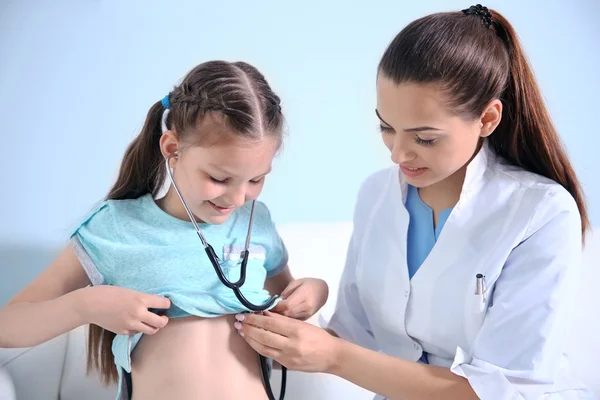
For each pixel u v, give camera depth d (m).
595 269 1.78
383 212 1.36
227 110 1.09
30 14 1.73
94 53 1.76
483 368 1.17
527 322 1.17
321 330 1.24
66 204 1.76
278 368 1.44
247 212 1.34
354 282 1.45
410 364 1.21
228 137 1.08
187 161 1.13
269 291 1.44
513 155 1.29
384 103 1.13
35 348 1.49
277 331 1.21
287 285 1.42
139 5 1.78
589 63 1.98
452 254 1.25
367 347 1.45
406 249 1.31
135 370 1.23
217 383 1.21
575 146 2.00
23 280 1.73
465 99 1.10
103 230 1.25
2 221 1.72
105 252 1.23
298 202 1.91
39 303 1.19
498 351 1.18
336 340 1.24
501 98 1.23
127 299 1.14
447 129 1.11
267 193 1.89
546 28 1.97
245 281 1.26
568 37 1.98
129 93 1.79
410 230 1.34
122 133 1.79
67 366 1.54
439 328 1.28
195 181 1.12
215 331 1.24
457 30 1.12
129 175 1.29
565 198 1.21
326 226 1.87
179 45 1.81
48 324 1.16
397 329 1.34
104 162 1.78
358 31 1.88
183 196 1.20
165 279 1.22
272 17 1.84
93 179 1.78
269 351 1.21
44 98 1.74
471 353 1.22
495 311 1.20
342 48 1.88
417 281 1.28
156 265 1.22
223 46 1.84
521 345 1.17
